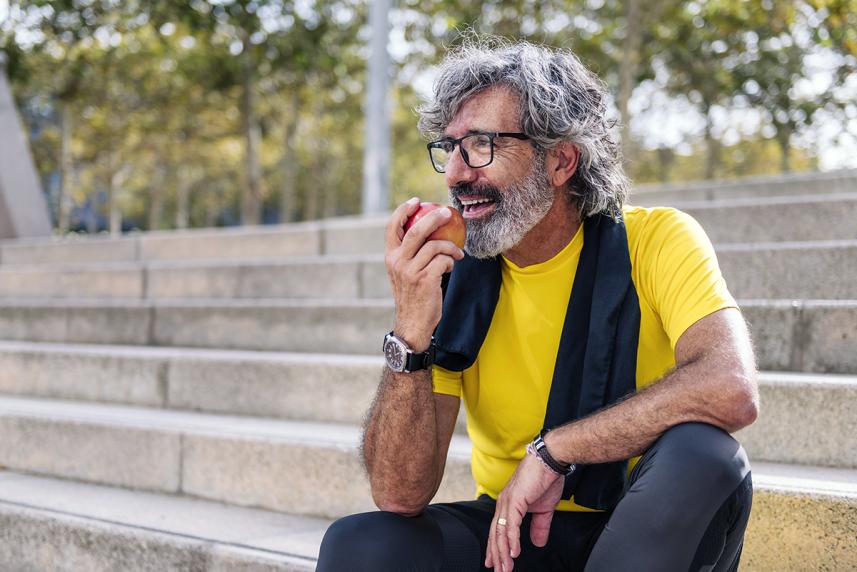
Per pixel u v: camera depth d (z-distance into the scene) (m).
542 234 1.65
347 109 23.64
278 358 3.26
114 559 2.36
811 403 2.30
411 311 1.54
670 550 1.29
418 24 14.99
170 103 21.14
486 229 1.60
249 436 2.66
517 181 1.59
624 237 1.64
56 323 4.56
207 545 2.21
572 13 15.88
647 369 1.63
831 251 3.10
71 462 3.01
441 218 1.52
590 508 1.63
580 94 1.64
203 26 15.30
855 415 2.25
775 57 15.12
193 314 4.11
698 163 24.44
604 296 1.59
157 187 31.52
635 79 16.81
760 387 2.36
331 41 17.67
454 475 2.36
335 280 4.46
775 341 2.74
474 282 1.70
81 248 6.50
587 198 1.64
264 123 23.75
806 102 14.91
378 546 1.44
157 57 18.91
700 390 1.37
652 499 1.31
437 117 1.66
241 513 2.57
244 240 5.68
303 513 2.56
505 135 1.58
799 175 5.12
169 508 2.61
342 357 3.38
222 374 3.29
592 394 1.56
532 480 1.50
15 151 7.71
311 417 3.10
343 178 33.00
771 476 2.10
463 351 1.64
